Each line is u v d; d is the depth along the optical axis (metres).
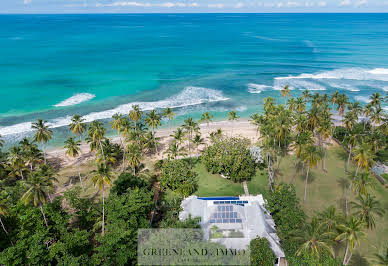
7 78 136.25
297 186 60.47
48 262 38.91
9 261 35.53
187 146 78.56
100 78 139.88
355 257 42.72
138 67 161.75
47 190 41.94
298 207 48.12
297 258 37.25
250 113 101.94
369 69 155.50
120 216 42.84
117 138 83.50
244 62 175.62
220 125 91.88
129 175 54.53
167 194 58.47
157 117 72.12
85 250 42.94
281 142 76.00
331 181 61.84
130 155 59.91
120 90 124.38
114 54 196.88
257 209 45.28
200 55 195.88
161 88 127.75
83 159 73.50
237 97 117.19
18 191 49.34
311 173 64.94
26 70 150.88
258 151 67.88
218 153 62.19
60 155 75.31
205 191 59.19
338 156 71.44
